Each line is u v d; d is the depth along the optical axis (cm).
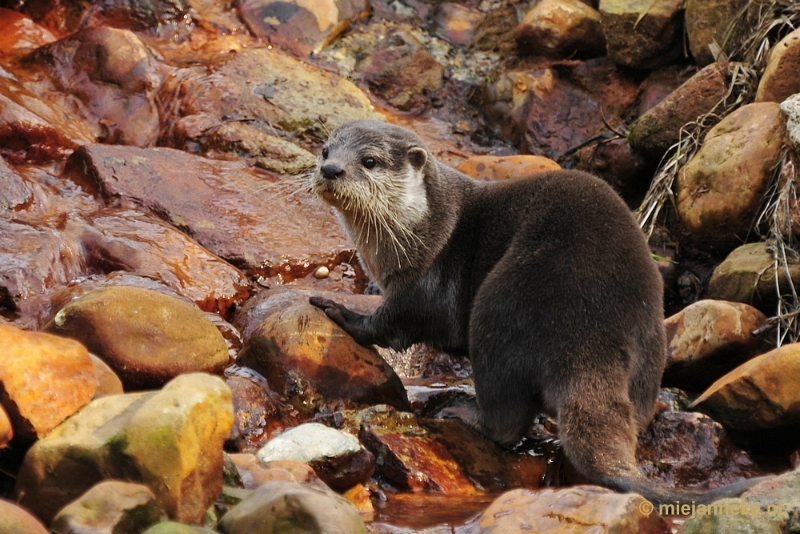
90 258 1861
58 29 2602
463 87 2730
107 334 1434
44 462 1078
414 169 1722
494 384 1512
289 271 2064
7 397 1100
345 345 1631
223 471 1198
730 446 1562
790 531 1103
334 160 1686
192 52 2616
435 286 1705
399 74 2712
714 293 1983
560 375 1440
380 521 1305
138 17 2644
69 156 2167
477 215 1720
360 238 1761
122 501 1023
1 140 2156
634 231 1536
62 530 993
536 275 1488
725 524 1091
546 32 2678
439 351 1855
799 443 1593
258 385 1559
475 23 2869
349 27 2788
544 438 1620
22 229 1816
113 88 2420
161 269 1847
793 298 1878
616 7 2567
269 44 2691
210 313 1817
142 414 1084
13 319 1675
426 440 1517
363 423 1517
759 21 2344
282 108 2477
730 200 2056
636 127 2378
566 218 1542
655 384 1529
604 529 1087
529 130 2595
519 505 1196
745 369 1600
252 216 2139
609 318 1450
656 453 1536
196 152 2364
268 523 1050
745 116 2103
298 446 1369
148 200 2062
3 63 2411
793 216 1950
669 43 2538
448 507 1370
